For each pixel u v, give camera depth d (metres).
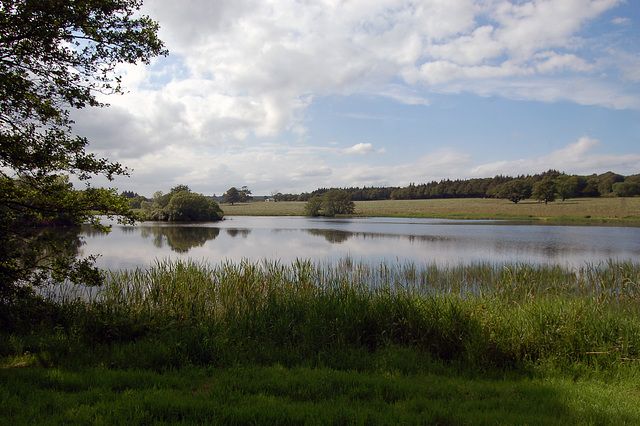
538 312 7.44
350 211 97.62
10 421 3.69
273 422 3.92
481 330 6.96
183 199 71.12
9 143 6.92
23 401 4.16
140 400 4.23
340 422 3.93
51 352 6.06
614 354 6.41
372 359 6.40
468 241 35.56
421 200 147.12
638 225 56.66
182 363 5.80
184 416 4.03
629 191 112.31
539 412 4.32
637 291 12.80
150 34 7.83
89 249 27.73
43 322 7.51
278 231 47.69
